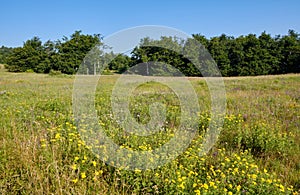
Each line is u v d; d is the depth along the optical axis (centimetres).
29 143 443
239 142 576
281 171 479
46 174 371
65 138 496
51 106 909
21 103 969
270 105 1042
